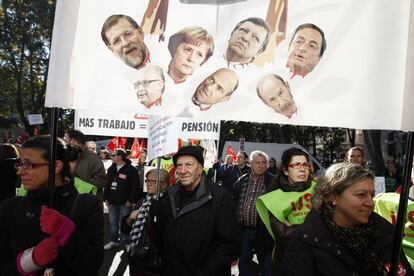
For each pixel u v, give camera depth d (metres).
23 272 1.71
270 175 5.20
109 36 1.90
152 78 1.91
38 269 1.75
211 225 2.94
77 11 1.87
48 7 27.27
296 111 1.85
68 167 2.00
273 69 1.86
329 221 1.81
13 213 1.95
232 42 1.87
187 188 3.09
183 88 1.90
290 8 1.84
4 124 32.69
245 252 5.12
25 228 1.89
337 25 1.82
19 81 28.53
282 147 17.78
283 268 1.86
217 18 1.88
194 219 2.94
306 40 1.83
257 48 1.87
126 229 3.98
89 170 5.42
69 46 1.85
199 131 6.54
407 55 1.75
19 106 29.25
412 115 1.73
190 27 1.89
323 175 1.91
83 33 1.90
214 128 6.56
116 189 7.30
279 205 3.36
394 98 1.77
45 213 1.73
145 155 10.66
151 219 3.09
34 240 1.87
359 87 1.80
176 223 2.97
